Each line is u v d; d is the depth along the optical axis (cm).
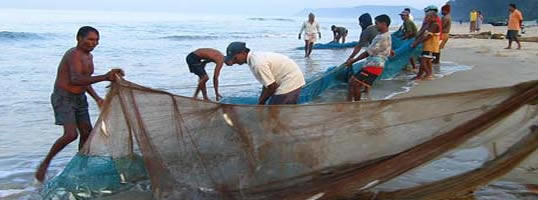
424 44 1077
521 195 444
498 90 389
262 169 425
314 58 1825
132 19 8188
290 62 575
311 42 1866
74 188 455
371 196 425
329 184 413
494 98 391
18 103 913
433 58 1080
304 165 420
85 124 516
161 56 1967
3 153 607
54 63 1639
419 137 405
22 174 533
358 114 409
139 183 468
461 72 1205
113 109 444
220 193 430
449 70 1247
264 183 425
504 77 1122
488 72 1204
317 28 1855
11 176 525
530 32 3866
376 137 410
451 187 424
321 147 418
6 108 868
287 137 422
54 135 697
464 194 434
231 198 428
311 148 419
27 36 2906
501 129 400
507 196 442
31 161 578
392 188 441
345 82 934
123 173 462
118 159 458
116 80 436
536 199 436
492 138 404
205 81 826
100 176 459
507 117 393
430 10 1070
